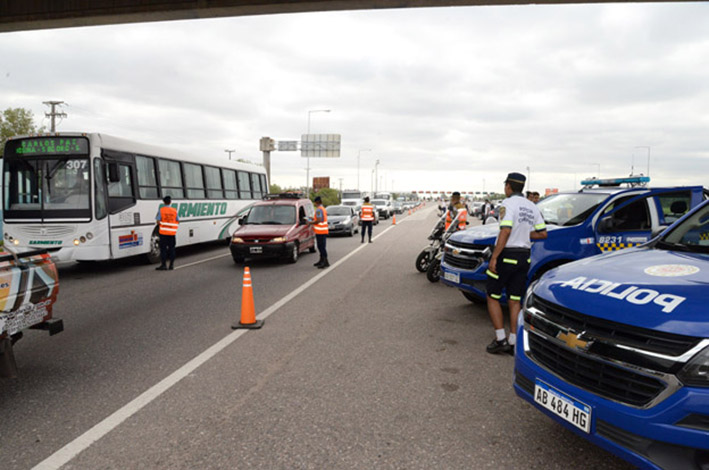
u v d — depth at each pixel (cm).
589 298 255
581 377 249
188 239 1388
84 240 992
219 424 333
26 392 393
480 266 586
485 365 452
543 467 280
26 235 1005
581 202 653
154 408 360
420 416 345
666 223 636
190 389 395
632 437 219
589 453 295
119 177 1039
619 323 230
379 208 3803
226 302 735
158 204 1224
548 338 269
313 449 300
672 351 208
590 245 602
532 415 347
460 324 601
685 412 201
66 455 294
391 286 867
